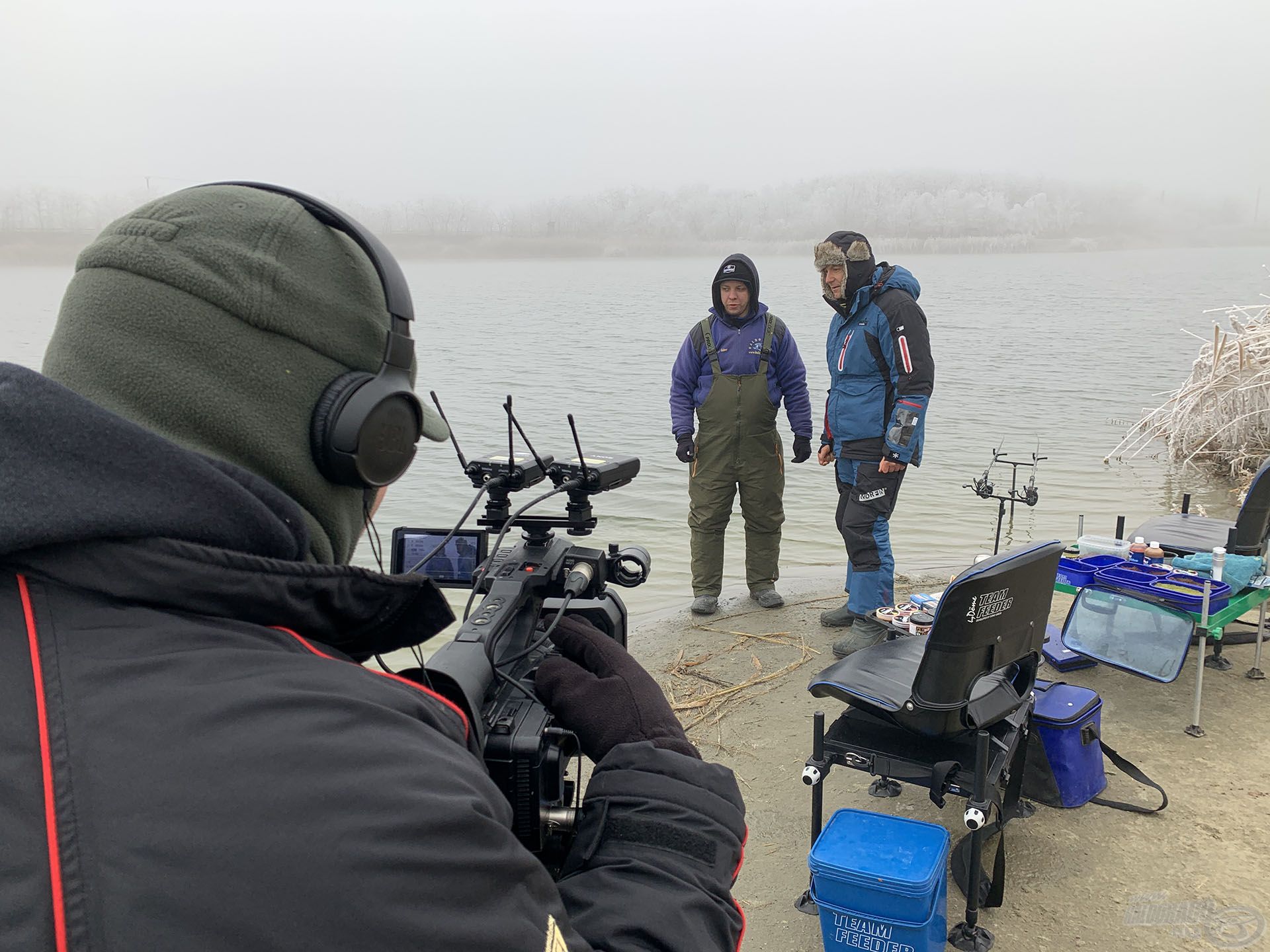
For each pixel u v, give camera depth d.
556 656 1.33
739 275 5.48
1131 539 4.70
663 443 11.87
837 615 5.55
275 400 0.80
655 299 50.91
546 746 1.22
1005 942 2.74
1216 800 3.43
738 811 1.07
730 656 5.16
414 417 0.95
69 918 0.59
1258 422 9.56
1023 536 7.69
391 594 0.86
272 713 0.67
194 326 0.76
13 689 0.64
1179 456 10.29
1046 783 3.26
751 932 2.88
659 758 1.07
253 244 0.81
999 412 13.83
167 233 0.78
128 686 0.66
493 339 27.02
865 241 4.84
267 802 0.63
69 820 0.61
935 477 9.89
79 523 0.64
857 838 2.68
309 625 0.80
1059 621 5.32
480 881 0.68
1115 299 43.75
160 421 0.75
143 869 0.61
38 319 33.66
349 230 0.89
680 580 6.77
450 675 1.18
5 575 0.68
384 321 0.90
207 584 0.69
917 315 4.76
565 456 1.93
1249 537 4.13
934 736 2.75
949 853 3.04
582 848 1.03
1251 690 4.35
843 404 5.02
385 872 0.63
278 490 0.78
